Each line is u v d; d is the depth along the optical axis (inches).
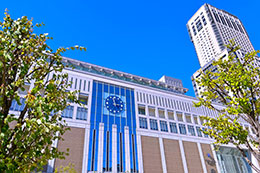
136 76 2368.4
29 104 225.8
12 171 191.9
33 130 219.5
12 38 258.2
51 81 270.7
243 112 439.5
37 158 247.8
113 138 1624.0
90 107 1684.3
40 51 284.5
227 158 2066.9
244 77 441.7
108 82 1932.8
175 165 1734.7
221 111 508.1
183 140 1932.8
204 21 5536.4
